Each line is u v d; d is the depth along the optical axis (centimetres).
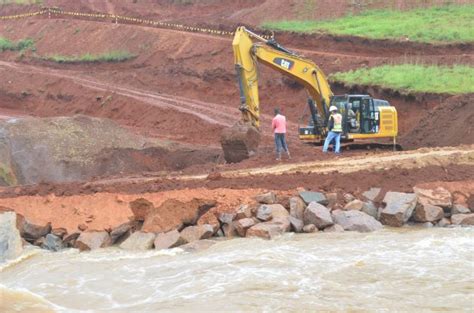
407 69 3519
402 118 3238
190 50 4681
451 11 4438
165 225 1549
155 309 1048
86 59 5200
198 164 2620
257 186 1661
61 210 1619
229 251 1364
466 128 2556
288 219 1523
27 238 1576
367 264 1227
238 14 5203
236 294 1087
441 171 1753
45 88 4766
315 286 1111
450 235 1450
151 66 4803
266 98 3916
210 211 1572
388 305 1013
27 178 2333
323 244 1392
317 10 4844
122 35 5312
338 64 3912
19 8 6650
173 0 5884
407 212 1556
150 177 2027
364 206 1599
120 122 3916
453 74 3362
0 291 1202
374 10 4722
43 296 1170
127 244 1512
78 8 6219
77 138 2503
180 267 1289
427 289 1082
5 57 5891
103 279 1255
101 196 1648
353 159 2036
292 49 4306
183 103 4016
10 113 4547
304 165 1969
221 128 3397
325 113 2531
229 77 4234
